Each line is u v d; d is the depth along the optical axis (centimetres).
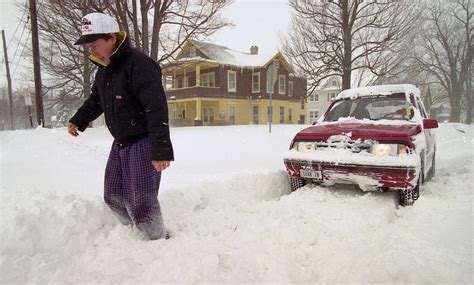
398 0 1479
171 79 3616
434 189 475
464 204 394
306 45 1619
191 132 1329
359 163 404
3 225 279
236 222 360
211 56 3036
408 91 535
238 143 999
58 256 277
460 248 284
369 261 268
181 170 593
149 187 294
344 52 1558
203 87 2955
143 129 291
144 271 267
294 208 391
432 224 344
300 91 1814
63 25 1599
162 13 1373
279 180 516
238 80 3225
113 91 280
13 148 726
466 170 603
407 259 263
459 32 1908
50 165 564
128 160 294
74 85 2395
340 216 361
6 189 375
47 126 1339
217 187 455
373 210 374
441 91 2791
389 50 1522
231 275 260
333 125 494
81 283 253
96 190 429
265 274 264
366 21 1568
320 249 296
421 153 437
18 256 263
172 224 355
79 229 311
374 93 548
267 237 319
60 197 347
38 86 1277
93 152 752
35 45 1268
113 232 318
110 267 271
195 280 253
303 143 464
